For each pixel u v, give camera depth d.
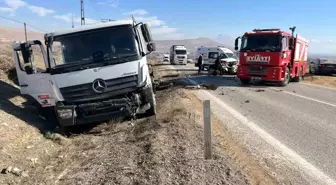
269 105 11.37
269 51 17.27
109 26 8.33
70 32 8.23
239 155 5.91
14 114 8.66
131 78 8.09
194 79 21.91
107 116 8.07
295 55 19.33
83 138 7.76
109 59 8.05
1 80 13.48
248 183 4.68
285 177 5.05
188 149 6.04
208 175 4.92
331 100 12.69
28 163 5.90
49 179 5.31
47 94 8.95
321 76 26.88
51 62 7.94
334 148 6.51
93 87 7.90
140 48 8.45
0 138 6.55
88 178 5.25
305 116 9.52
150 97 8.42
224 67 26.06
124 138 7.39
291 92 15.11
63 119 7.79
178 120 8.16
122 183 4.89
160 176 4.93
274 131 7.78
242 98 13.02
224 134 7.32
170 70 33.00
